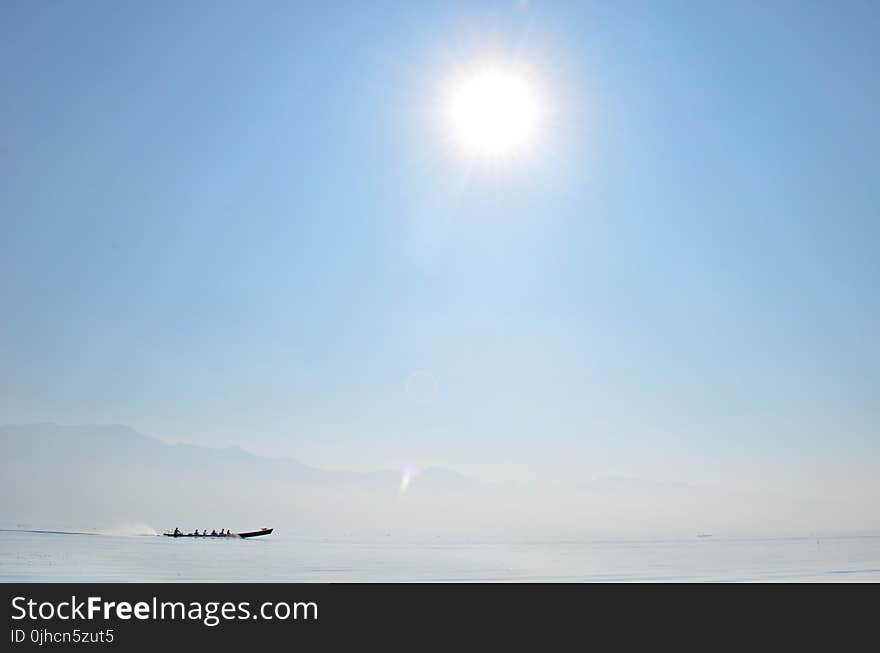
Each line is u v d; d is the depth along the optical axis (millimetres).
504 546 174250
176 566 78188
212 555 101500
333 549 139500
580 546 175000
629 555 126000
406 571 81562
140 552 101625
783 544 187500
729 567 91625
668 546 175250
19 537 141250
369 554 121062
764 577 75438
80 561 80562
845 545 178250
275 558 100562
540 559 112000
